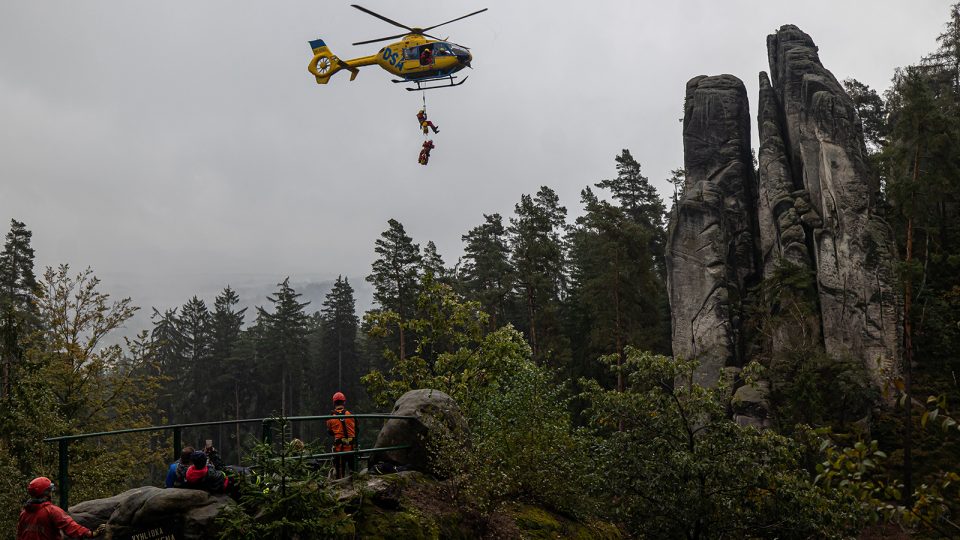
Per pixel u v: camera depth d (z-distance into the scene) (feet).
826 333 139.85
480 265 211.82
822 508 50.44
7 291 179.83
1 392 79.25
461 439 46.06
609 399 56.75
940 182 121.90
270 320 242.17
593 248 168.35
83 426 93.04
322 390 249.55
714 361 151.02
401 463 45.14
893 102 188.14
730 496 52.11
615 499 55.77
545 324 168.25
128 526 31.35
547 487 50.88
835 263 143.33
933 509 23.04
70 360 93.76
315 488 31.48
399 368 85.46
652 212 216.95
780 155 161.58
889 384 25.03
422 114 72.02
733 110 174.70
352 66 79.97
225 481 34.01
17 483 59.36
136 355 102.22
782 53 172.65
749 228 165.37
